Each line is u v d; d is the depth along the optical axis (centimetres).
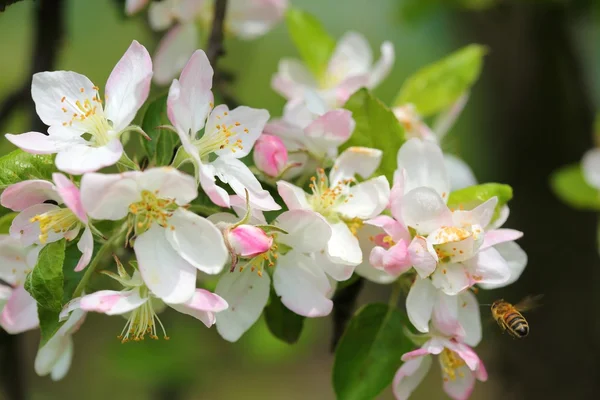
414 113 67
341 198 60
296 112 63
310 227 58
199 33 69
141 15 74
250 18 70
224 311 59
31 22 73
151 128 59
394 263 59
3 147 79
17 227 57
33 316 60
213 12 69
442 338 60
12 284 60
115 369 112
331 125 61
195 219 57
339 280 59
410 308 59
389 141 61
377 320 61
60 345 61
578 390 101
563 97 101
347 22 164
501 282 60
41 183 56
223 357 127
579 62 102
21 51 130
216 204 58
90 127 57
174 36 69
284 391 158
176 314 113
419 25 99
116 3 74
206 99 58
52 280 57
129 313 59
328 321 146
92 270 57
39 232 57
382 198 60
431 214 59
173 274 56
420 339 61
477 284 61
